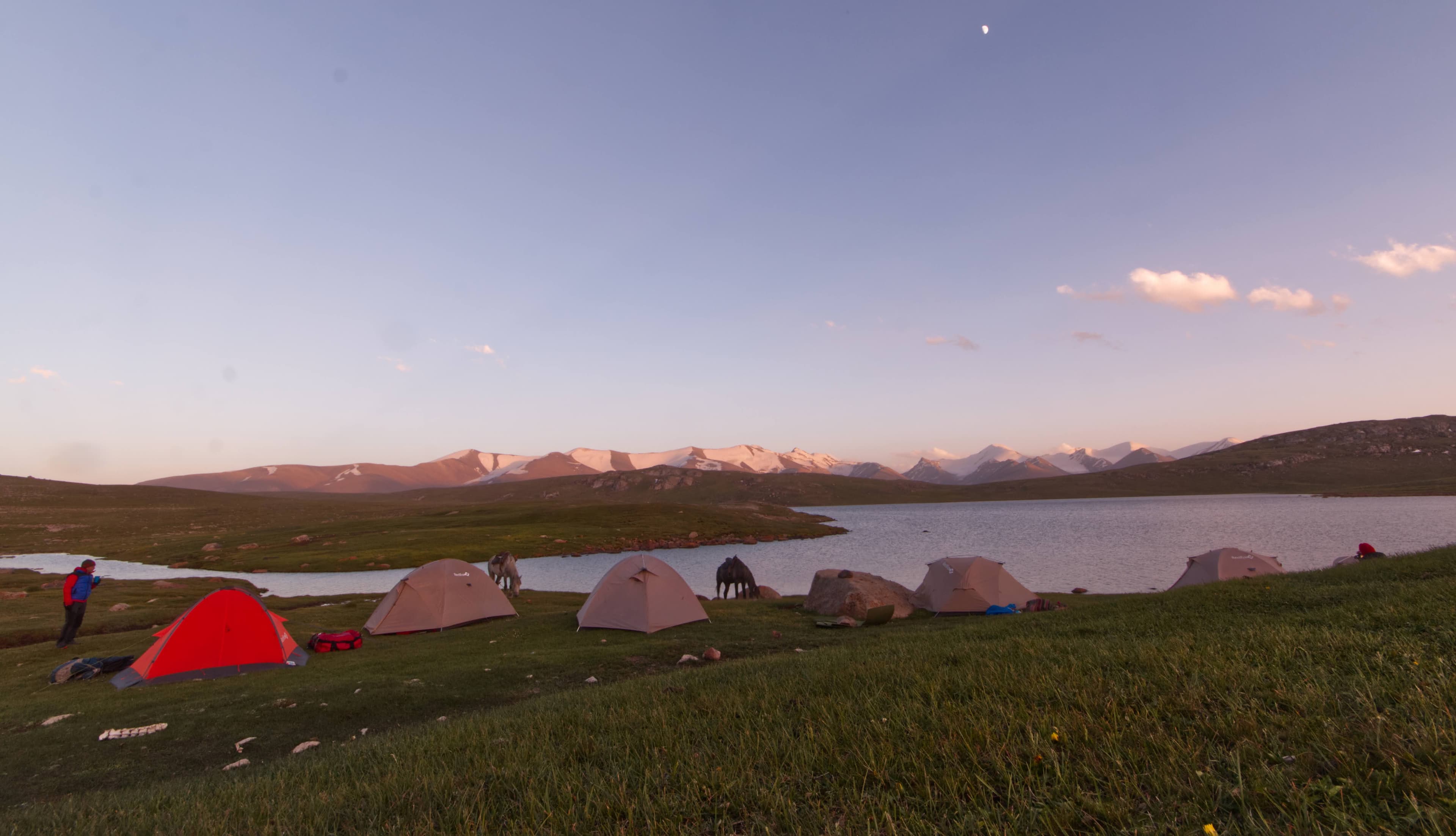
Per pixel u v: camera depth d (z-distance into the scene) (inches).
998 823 171.8
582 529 4453.7
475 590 1129.4
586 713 365.4
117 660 767.1
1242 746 196.5
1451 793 151.8
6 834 279.7
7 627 1065.5
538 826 201.9
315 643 884.6
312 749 473.4
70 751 488.4
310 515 6653.5
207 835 234.7
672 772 241.8
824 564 2842.0
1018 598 1076.5
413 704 593.6
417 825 214.1
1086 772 192.1
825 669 416.8
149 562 3262.8
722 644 828.0
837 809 196.5
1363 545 1007.0
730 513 5748.0
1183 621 504.1
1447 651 282.8
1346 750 183.8
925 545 3602.4
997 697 282.0
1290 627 374.6
